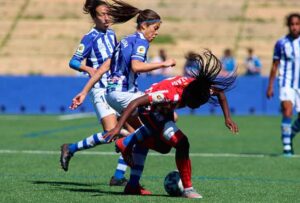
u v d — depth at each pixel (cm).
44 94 6375
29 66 8381
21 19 9338
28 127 4716
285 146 3134
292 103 3156
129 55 1964
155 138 1866
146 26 1956
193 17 9244
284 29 8919
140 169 1908
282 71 3162
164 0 9544
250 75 6706
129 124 2100
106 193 1927
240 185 2130
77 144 2094
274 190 2022
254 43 8662
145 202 1750
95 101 2144
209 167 2627
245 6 9431
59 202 1755
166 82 1811
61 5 9612
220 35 8850
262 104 6147
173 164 2698
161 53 6969
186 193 1842
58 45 8825
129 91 1986
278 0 9544
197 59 1827
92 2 2217
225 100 1858
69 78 6341
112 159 2869
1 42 8862
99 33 2217
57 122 5200
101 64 2202
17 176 2291
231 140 3869
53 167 2558
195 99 1795
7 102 6397
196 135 4191
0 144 3500
